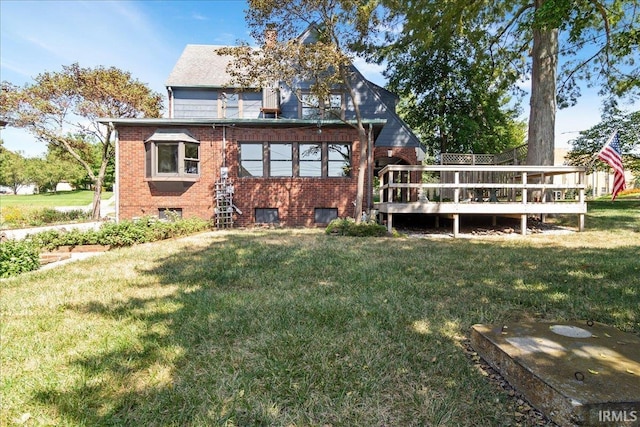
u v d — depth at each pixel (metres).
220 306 3.48
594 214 12.41
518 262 5.52
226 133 12.09
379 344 2.63
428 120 20.45
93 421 1.80
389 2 11.46
